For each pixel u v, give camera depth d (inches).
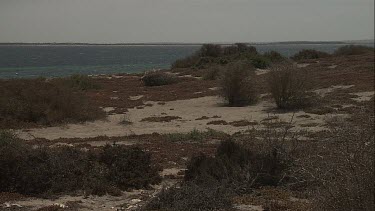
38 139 585.3
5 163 324.5
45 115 729.6
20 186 321.7
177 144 547.2
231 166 331.6
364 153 193.2
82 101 825.5
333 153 234.5
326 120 647.1
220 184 305.1
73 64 3405.5
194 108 914.1
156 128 701.3
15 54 5920.3
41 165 335.9
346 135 243.8
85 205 294.8
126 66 3127.5
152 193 325.1
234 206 281.0
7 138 367.6
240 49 2202.3
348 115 692.1
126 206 291.7
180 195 285.1
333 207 195.0
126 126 724.7
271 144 369.1
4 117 703.7
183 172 391.9
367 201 185.9
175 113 862.5
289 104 838.5
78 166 356.2
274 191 309.4
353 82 1109.7
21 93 760.3
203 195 280.2
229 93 923.4
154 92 1211.9
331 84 1102.4
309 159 278.7
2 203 294.5
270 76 852.6
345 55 2143.2
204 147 523.8
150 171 368.5
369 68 1414.9
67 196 320.8
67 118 746.8
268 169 332.2
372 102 796.6
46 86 809.5
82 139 589.6
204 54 2161.7
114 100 1054.4
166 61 4045.3
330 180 205.0
